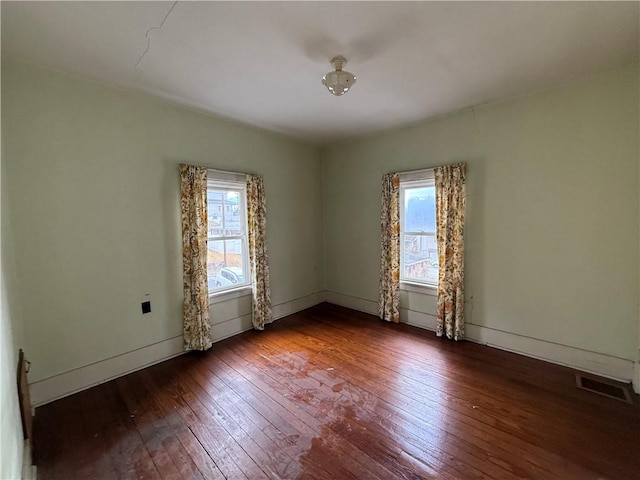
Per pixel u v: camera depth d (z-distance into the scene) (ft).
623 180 7.48
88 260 7.82
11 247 6.37
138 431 6.30
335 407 6.97
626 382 7.66
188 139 9.78
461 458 5.44
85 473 5.29
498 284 9.70
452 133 10.44
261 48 6.35
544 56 6.76
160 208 9.18
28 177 6.84
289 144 13.32
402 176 11.65
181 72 7.36
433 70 7.36
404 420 6.48
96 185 7.89
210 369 8.80
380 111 10.07
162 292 9.30
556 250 8.56
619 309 7.70
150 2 4.91
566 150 8.22
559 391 7.39
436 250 11.30
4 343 3.74
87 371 7.86
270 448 5.78
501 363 8.85
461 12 5.27
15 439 4.06
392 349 9.94
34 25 5.45
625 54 6.71
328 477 5.10
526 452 5.54
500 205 9.50
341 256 14.58
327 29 5.72
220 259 10.98
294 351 9.91
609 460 5.33
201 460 5.53
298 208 13.87
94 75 7.43
